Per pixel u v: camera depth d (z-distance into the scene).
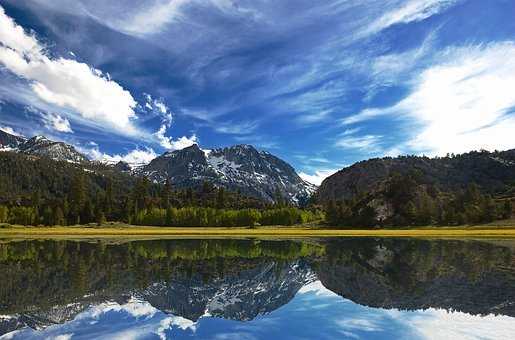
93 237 107.56
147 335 19.12
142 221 188.62
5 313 23.11
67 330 19.94
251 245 79.88
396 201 185.38
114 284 33.09
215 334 19.23
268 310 24.23
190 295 29.09
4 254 57.50
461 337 18.52
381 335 18.86
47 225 176.88
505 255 55.28
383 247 72.75
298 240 96.25
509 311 23.11
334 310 23.95
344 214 182.00
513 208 159.62
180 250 67.12
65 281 34.19
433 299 26.67
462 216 155.88
